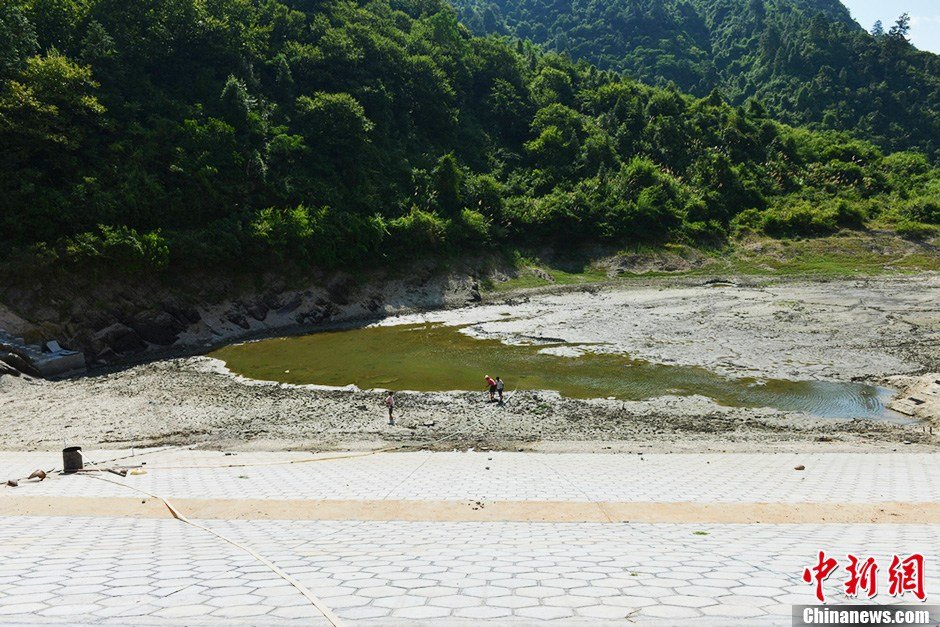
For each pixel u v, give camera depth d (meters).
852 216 76.31
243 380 33.38
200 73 58.75
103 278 42.47
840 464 18.45
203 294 47.59
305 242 53.38
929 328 40.22
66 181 44.22
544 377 32.56
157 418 26.31
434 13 108.00
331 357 38.97
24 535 9.57
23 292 38.88
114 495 14.21
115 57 52.41
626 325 44.84
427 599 5.48
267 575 6.45
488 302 59.19
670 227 74.69
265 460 20.31
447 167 67.44
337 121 62.44
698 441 22.66
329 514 12.51
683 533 10.11
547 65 108.12
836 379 30.69
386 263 59.28
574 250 71.94
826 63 155.88
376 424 25.17
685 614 4.95
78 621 4.82
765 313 46.16
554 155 83.25
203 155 50.31
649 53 186.50
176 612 5.08
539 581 6.14
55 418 26.53
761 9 198.62
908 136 134.25
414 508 12.93
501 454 21.14
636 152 89.88
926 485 14.80
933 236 72.56
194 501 13.53
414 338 44.59
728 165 83.19
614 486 15.10
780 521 11.57
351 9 84.94
